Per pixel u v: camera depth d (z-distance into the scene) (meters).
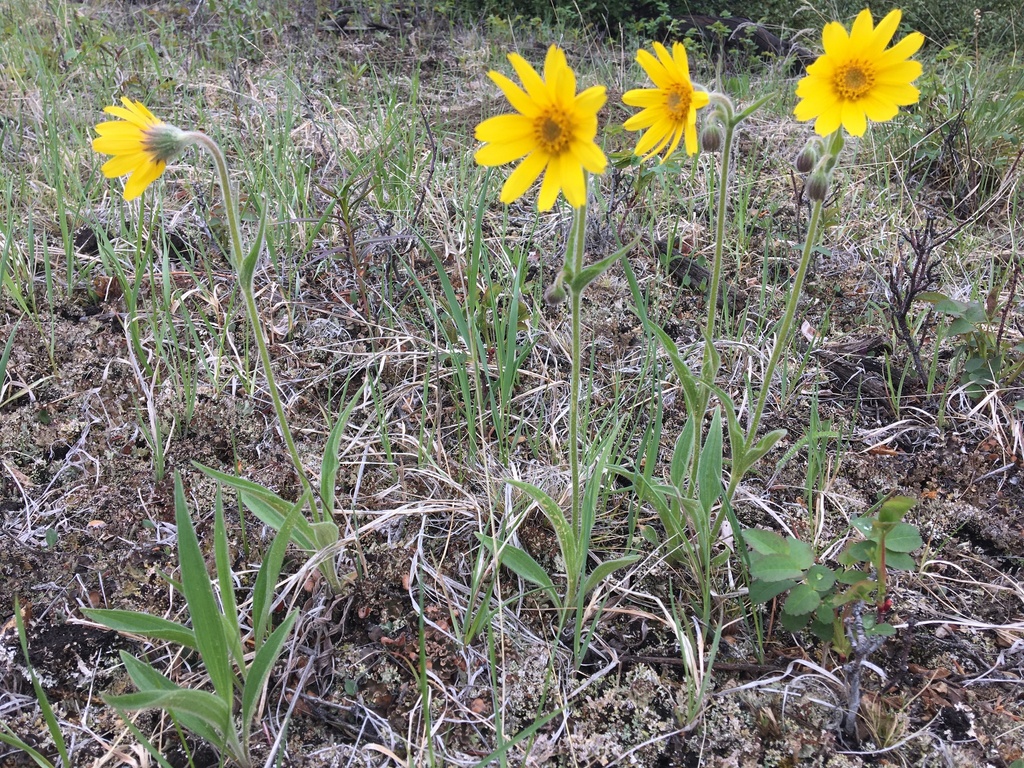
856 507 0.46
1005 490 0.48
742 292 0.63
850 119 0.33
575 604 0.39
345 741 0.35
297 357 0.56
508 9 1.40
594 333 0.58
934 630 0.40
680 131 0.34
